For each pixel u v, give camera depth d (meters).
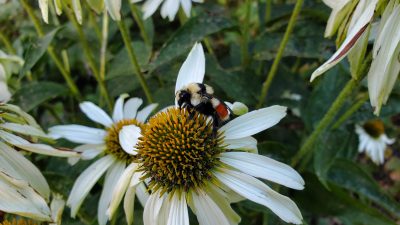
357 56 0.10
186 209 0.10
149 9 0.14
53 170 0.15
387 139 0.21
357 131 0.20
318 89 0.15
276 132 0.17
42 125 0.19
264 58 0.15
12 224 0.11
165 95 0.15
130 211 0.11
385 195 0.15
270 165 0.10
